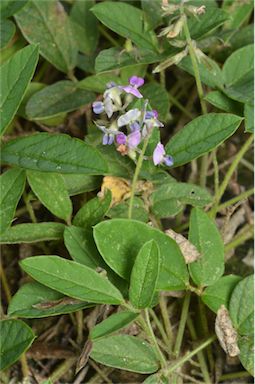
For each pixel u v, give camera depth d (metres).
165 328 0.47
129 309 0.42
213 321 0.47
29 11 0.51
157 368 0.42
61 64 0.52
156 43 0.49
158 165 0.45
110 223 0.42
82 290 0.41
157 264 0.40
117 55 0.48
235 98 0.46
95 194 0.49
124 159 0.45
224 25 0.51
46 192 0.45
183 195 0.45
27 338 0.41
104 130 0.43
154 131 0.45
